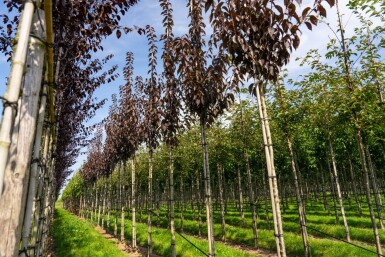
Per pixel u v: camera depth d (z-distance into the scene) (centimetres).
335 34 868
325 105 1092
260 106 550
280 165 2216
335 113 1066
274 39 512
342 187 3603
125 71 1670
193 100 826
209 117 852
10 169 207
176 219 2758
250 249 1514
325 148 2045
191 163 2173
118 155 1961
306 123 1267
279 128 1328
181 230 2203
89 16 479
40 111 338
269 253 1412
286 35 477
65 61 645
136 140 1595
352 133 1347
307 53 966
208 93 805
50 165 918
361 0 819
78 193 5259
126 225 2436
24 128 219
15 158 211
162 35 1045
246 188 3519
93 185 3844
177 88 1007
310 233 1734
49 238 1920
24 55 187
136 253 1502
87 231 2198
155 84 1202
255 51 529
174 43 827
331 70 916
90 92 887
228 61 775
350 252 1184
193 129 1773
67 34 557
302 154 2161
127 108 1605
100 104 1093
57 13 457
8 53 630
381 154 2202
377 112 873
